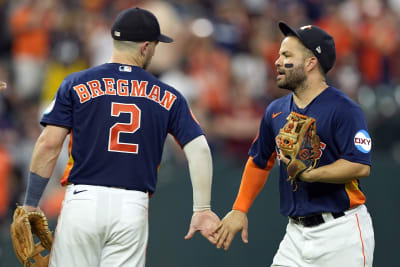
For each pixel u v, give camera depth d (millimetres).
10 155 32750
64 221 14367
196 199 15305
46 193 30359
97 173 14344
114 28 15023
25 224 14883
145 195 14742
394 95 38094
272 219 25641
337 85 39781
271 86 39344
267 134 15883
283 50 15039
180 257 25859
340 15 46188
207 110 34875
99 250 14406
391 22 46875
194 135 15031
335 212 14758
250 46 41375
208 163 15180
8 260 26672
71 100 14469
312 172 14344
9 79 38594
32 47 39406
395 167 26000
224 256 25828
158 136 14805
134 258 14523
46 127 14508
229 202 25719
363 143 14344
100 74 14695
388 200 25875
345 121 14422
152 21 15180
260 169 16359
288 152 14625
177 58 37000
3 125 34656
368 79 43781
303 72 14867
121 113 14461
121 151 14391
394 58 45969
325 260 14789
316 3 47875
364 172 14312
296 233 15336
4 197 31391
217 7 44781
